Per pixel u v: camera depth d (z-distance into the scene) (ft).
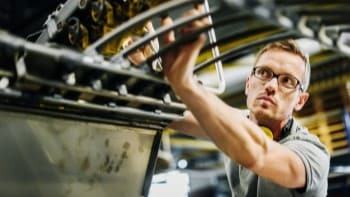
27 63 3.67
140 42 4.10
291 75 6.51
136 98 4.51
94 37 5.07
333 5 3.43
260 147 4.91
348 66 15.42
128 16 4.73
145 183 5.27
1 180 4.06
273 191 6.29
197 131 7.02
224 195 19.24
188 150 19.39
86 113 4.56
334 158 15.93
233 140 4.53
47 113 4.29
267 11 3.13
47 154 4.39
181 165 18.40
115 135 4.92
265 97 6.46
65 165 4.53
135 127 5.04
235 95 16.92
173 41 3.99
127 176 5.08
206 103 4.27
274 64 6.55
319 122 16.74
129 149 5.07
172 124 7.11
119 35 4.01
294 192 6.00
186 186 12.35
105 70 4.00
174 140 18.92
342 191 13.20
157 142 5.34
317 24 3.61
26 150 4.23
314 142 6.42
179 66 4.01
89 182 4.74
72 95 4.23
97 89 4.14
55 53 3.68
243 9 2.99
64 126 4.50
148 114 4.81
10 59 3.62
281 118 6.47
